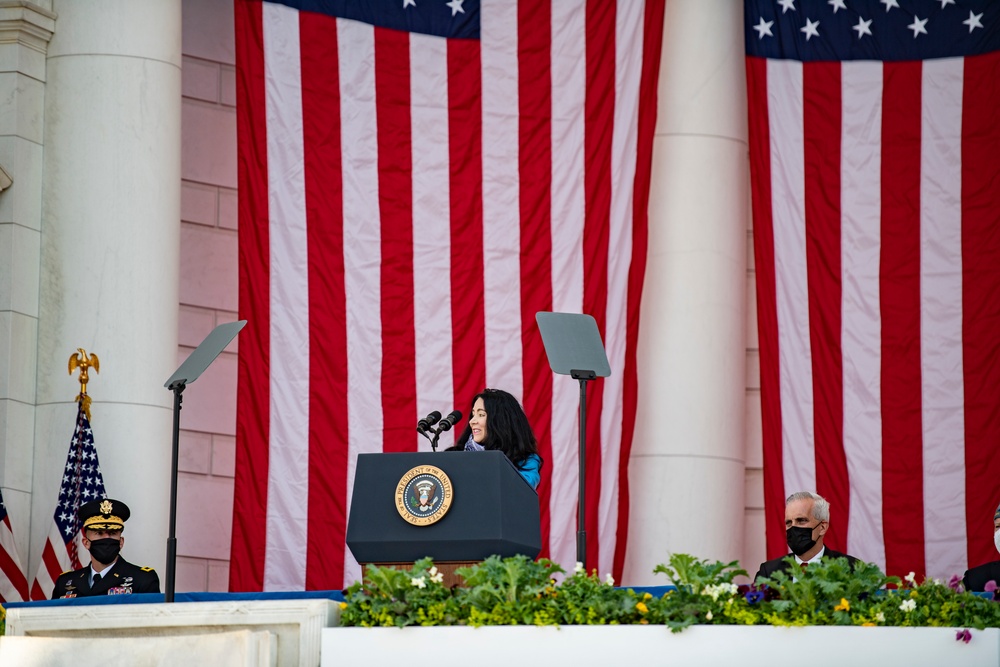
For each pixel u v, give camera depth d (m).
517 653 19.97
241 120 44.94
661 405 46.41
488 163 46.41
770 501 46.31
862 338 47.28
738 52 48.50
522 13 47.22
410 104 46.38
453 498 21.39
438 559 21.48
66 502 39.25
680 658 20.00
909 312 47.38
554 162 46.53
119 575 34.25
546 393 45.28
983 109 48.25
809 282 47.50
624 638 20.06
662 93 48.09
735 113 48.22
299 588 43.12
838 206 47.88
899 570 45.84
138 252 42.25
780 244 47.62
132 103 42.91
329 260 45.00
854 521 46.28
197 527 44.66
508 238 46.06
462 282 45.69
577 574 21.03
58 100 43.09
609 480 44.91
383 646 20.12
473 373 45.25
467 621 20.28
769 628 20.25
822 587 20.88
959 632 20.47
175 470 27.98
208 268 46.47
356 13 46.53
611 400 45.31
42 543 40.25
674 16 48.34
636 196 46.31
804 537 30.36
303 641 20.59
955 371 47.00
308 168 45.25
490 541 21.19
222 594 26.31
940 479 46.34
